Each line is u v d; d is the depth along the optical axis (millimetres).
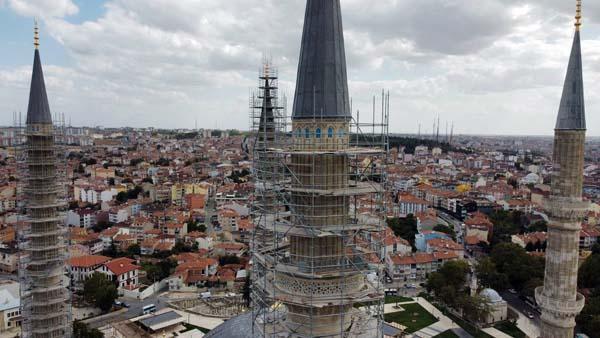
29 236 127000
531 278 183875
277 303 71812
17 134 135375
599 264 179625
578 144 93250
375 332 67625
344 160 63656
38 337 128375
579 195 94375
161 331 156250
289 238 69812
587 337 143000
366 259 70125
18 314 162500
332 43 62062
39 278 128125
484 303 161000
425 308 179750
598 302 150750
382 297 63375
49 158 126938
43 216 127750
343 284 62938
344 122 63062
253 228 72062
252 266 71750
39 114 123625
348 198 64938
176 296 195125
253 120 95375
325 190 61312
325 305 60125
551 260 97875
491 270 192625
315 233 59688
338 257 63438
